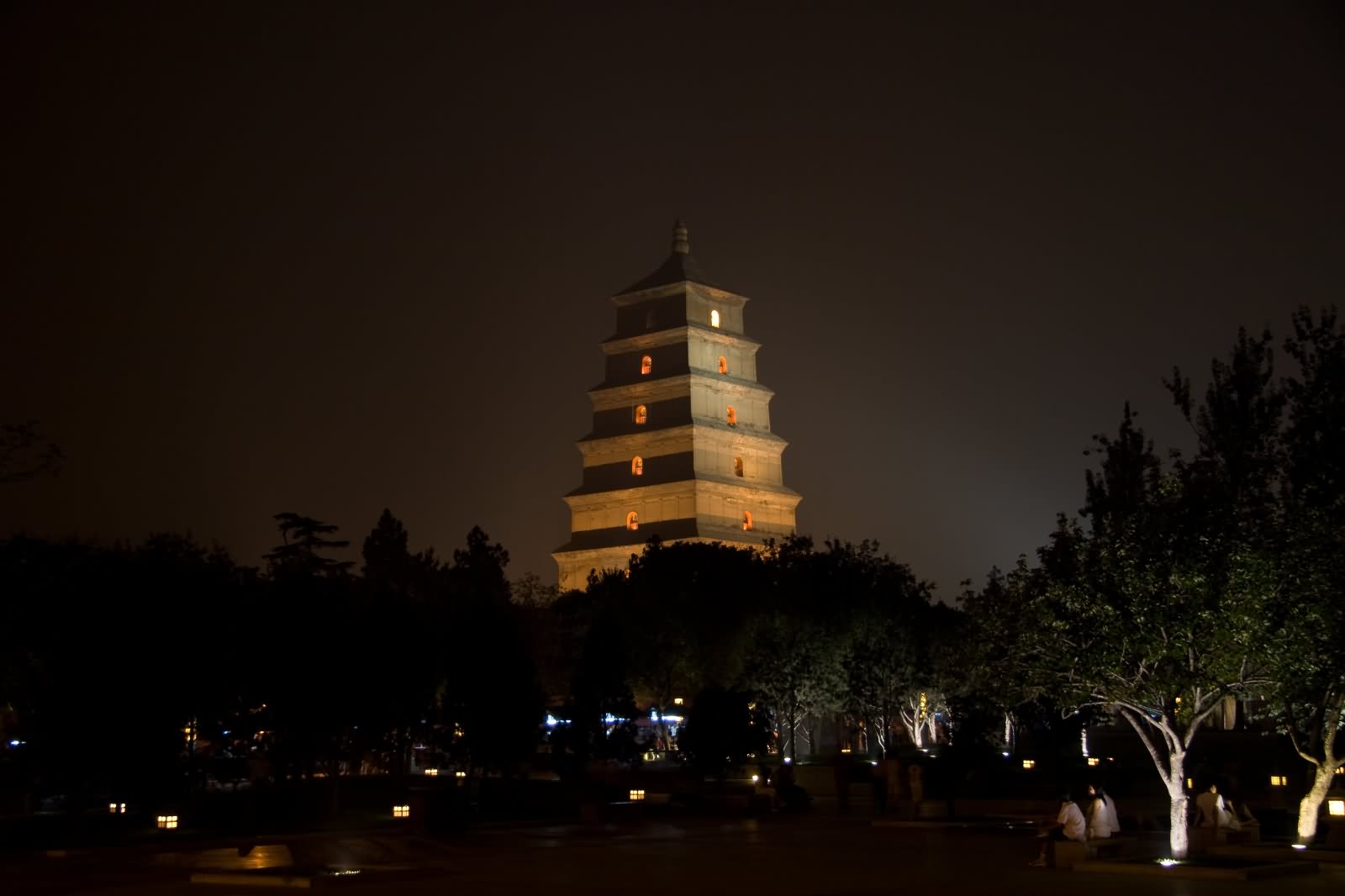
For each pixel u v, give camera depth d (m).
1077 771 64.19
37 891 31.39
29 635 53.97
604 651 64.94
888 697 85.31
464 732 59.84
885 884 31.30
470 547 102.81
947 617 91.88
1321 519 33.06
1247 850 35.56
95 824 50.69
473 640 59.34
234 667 56.19
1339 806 36.62
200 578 55.53
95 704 48.22
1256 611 31.80
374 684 55.91
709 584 93.88
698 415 135.00
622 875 33.94
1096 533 39.16
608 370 141.62
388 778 67.56
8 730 60.84
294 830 49.41
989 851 39.69
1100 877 32.06
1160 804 53.91
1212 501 33.66
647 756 92.75
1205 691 33.69
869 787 71.00
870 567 92.56
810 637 84.38
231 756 71.50
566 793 58.72
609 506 135.88
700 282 142.62
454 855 39.84
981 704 58.03
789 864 36.28
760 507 138.00
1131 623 32.84
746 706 67.50
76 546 57.44
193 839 46.22
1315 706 35.28
